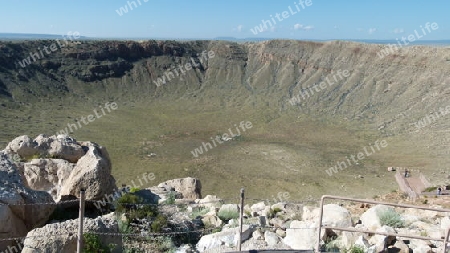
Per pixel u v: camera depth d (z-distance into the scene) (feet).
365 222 48.83
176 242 43.34
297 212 57.67
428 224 48.78
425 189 130.41
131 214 48.01
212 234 41.78
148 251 39.99
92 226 35.37
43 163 59.11
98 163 52.11
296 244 39.09
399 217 48.78
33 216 42.42
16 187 43.57
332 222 43.27
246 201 142.41
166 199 62.64
